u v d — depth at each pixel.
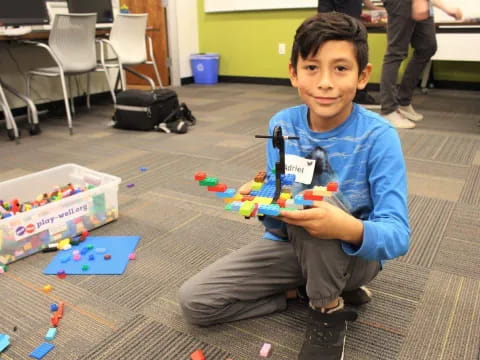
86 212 1.59
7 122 2.88
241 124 3.22
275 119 1.07
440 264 1.35
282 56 4.97
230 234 1.58
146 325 1.11
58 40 3.01
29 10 3.13
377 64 4.37
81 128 3.26
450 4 3.79
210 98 4.33
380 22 3.68
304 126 1.01
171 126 3.04
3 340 1.05
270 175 0.95
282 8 4.73
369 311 1.14
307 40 0.82
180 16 5.06
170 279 1.31
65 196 1.70
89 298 1.23
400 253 0.86
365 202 0.98
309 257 0.88
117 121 3.18
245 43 5.15
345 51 0.81
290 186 0.91
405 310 1.14
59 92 3.92
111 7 3.94
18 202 1.62
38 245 1.47
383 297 1.20
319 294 0.91
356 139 0.95
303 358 0.93
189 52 5.29
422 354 0.99
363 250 0.82
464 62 4.11
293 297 1.20
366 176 0.95
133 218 1.72
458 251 1.42
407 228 0.87
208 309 1.04
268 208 0.79
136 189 2.01
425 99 3.82
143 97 3.03
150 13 5.00
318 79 0.84
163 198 1.90
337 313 0.94
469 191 1.89
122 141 2.85
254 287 1.07
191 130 3.09
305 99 0.89
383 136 0.92
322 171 0.99
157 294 1.24
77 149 2.68
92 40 3.19
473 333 1.05
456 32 3.73
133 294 1.24
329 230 0.79
